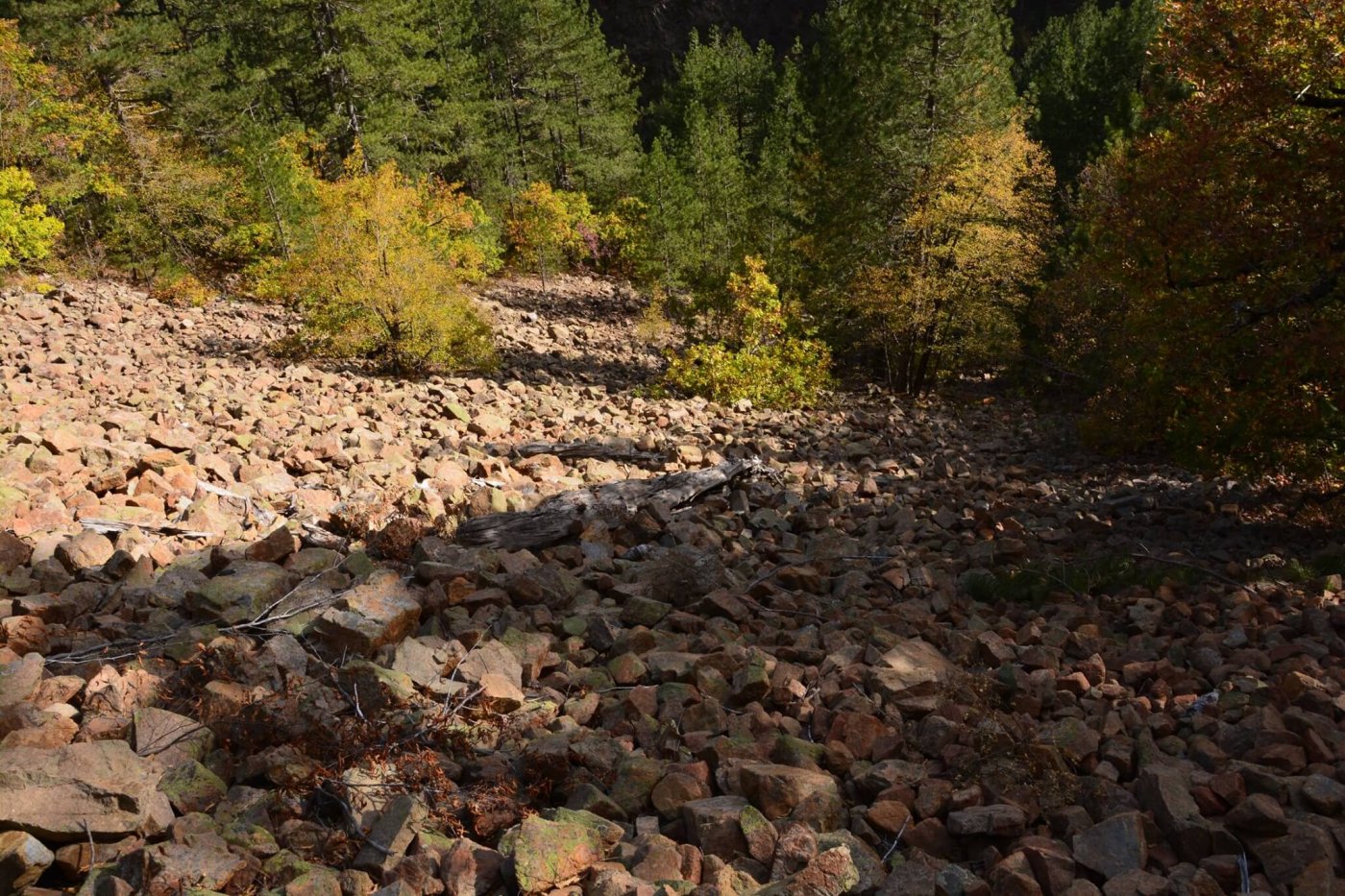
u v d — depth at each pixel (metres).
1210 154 10.55
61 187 29.30
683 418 19.17
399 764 4.66
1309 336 9.76
